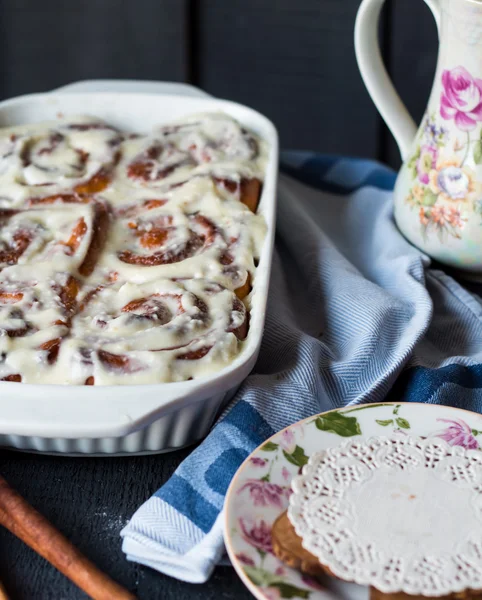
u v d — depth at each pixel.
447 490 0.55
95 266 0.69
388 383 0.64
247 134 0.82
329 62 1.48
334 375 0.65
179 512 0.57
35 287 0.66
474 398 0.65
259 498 0.54
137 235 0.72
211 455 0.59
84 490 0.60
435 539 0.52
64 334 0.62
